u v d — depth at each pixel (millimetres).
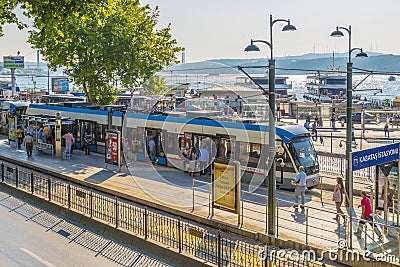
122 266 12680
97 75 37406
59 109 34125
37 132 31719
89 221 16438
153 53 37844
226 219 16266
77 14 19516
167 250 13305
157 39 38312
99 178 23172
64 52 35750
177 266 12734
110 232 15406
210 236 14641
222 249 12133
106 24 35125
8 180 22750
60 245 14398
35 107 36344
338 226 14086
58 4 18469
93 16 19828
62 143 33094
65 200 18609
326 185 21781
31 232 15656
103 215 16625
